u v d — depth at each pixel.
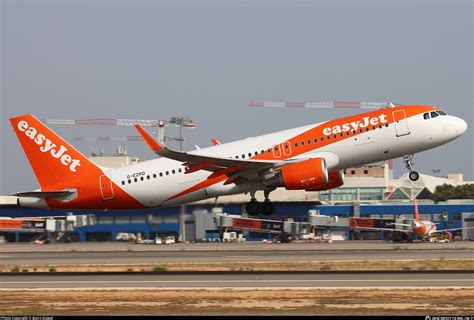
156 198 119.12
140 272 93.31
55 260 116.81
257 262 103.50
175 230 161.00
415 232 160.88
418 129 108.62
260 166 111.31
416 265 95.88
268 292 73.38
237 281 82.50
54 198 122.44
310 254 117.50
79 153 122.25
